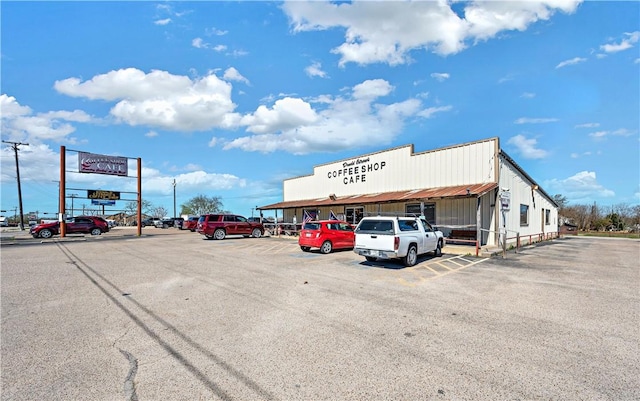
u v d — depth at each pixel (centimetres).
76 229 2870
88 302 666
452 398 321
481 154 1633
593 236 3669
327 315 577
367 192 2236
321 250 1462
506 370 378
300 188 2905
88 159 2716
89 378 364
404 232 1073
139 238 2562
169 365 394
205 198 7481
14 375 371
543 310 606
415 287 788
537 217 2375
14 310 614
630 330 506
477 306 632
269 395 329
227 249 1672
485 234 1622
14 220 8400
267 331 503
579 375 367
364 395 327
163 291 756
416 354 420
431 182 1842
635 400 319
